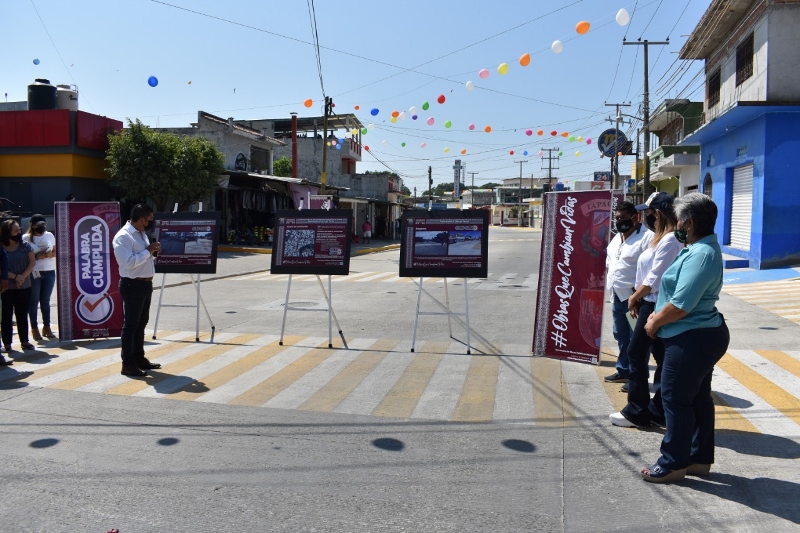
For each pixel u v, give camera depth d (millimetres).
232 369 7449
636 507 3906
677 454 4176
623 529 3633
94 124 26531
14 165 25781
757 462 4574
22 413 5793
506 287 16234
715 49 21875
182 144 27016
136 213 7121
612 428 5367
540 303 7938
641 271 5523
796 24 16672
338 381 6910
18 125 25656
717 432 5172
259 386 6719
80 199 26156
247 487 4199
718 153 21172
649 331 4273
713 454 4328
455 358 7941
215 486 4215
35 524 3709
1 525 3697
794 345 8438
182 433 5254
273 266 8938
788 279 15109
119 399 6234
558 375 7078
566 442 5039
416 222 8484
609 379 6797
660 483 4242
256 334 9617
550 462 4633
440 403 6090
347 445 4973
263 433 5250
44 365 7637
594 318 7434
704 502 3967
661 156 36125
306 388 6637
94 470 4488
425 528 3643
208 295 14812
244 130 37844
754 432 5164
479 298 13984
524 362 7695
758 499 4000
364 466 4551
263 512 3842
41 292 9156
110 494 4105
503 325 10406
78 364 7680
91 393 6438
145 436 5180
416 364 7645
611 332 9930
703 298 4105
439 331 9852
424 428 5375
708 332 4102
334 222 8789
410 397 6293
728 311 11422
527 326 10312
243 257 26578
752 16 17922
